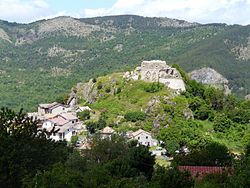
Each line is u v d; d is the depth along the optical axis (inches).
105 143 2202.3
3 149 1289.4
